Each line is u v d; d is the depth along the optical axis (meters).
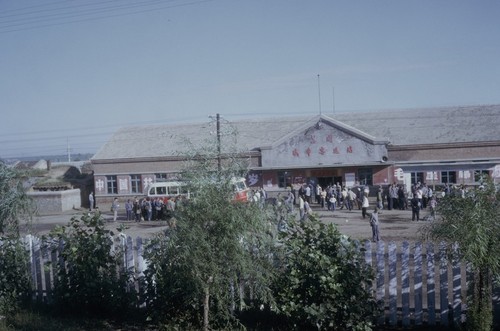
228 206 7.56
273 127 44.56
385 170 38.34
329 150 39.19
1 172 9.69
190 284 7.63
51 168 53.44
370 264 8.41
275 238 8.11
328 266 7.80
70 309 9.48
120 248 9.70
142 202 32.16
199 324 8.20
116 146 46.41
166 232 7.79
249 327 8.30
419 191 30.25
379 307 8.31
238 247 7.44
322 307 7.68
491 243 7.16
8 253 9.77
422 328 8.24
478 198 7.29
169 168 43.06
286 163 40.09
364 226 24.00
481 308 7.36
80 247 9.27
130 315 9.15
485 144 36.44
